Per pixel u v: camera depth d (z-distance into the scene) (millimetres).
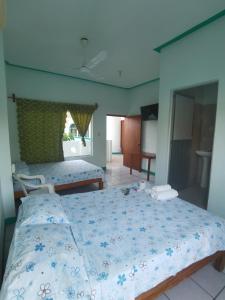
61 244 1157
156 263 1226
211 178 2627
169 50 3100
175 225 1625
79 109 5016
